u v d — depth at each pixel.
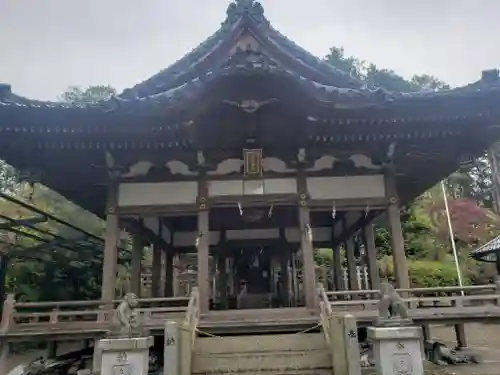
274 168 11.30
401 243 10.66
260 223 17.06
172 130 10.26
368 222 14.41
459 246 31.97
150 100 9.87
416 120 10.23
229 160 11.34
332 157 11.38
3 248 14.88
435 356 11.80
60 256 17.09
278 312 9.77
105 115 9.85
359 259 20.81
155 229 15.43
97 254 18.09
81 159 11.09
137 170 11.37
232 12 12.16
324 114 10.20
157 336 9.32
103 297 10.19
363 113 10.20
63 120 9.89
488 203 41.44
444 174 12.70
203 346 8.34
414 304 9.73
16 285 18.34
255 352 8.10
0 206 23.31
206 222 10.86
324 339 8.38
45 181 11.80
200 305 9.99
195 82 9.85
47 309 17.64
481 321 9.12
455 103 9.94
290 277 18.67
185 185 11.19
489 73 9.76
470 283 27.09
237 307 18.44
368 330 7.26
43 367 10.71
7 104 9.41
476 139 10.89
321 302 9.31
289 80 9.84
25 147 10.46
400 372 6.57
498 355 13.08
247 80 9.82
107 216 10.95
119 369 6.53
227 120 10.46
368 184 11.24
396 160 11.67
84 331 9.05
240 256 19.30
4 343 8.96
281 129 10.65
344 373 7.17
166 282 17.23
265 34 12.10
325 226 18.53
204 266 10.45
